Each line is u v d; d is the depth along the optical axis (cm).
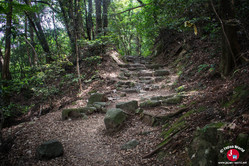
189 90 555
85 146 389
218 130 229
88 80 853
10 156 356
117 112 436
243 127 219
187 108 398
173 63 994
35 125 520
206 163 220
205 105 358
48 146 342
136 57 1309
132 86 809
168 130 349
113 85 830
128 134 405
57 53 975
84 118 543
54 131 468
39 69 798
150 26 913
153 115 416
